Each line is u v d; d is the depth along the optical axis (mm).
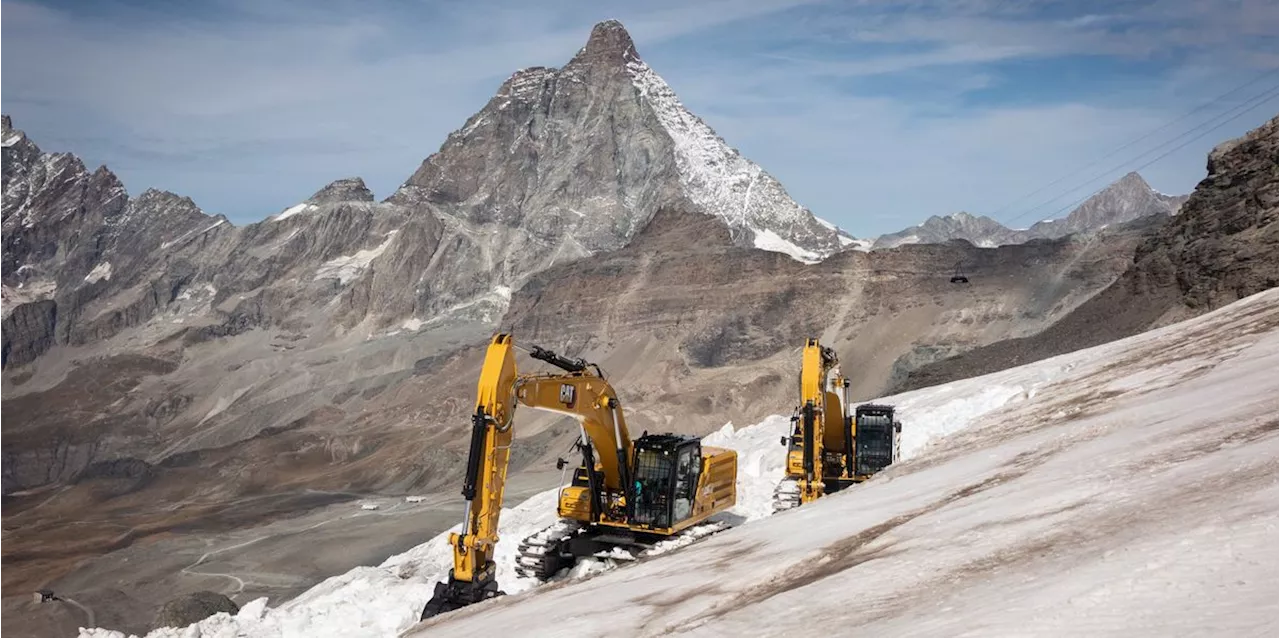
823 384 32969
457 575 22312
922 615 10625
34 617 153375
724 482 31641
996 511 15844
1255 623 7164
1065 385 42812
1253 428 16062
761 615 13141
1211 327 42531
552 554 27078
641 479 27578
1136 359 41844
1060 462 19422
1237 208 101125
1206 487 12375
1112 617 8414
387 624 23250
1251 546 9102
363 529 192875
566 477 186000
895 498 22672
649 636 13898
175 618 73062
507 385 22969
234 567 174000
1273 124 102875
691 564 20672
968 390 57031
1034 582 10438
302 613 24797
